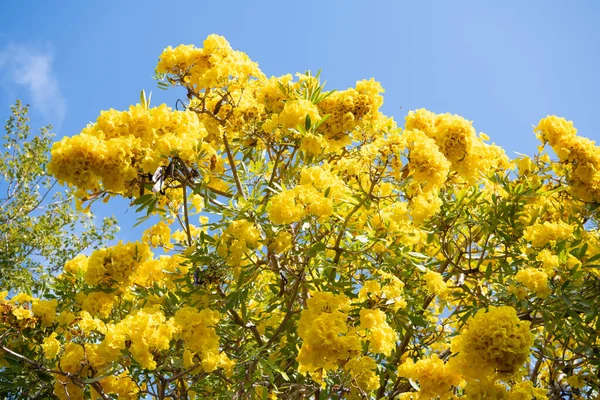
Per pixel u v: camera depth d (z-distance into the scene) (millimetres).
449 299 5414
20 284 11250
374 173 4297
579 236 4805
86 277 4879
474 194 5031
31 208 12969
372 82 5551
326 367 3549
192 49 5453
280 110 5668
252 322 5059
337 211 4562
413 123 4906
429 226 4984
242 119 5543
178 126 4496
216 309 4898
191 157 4320
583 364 4875
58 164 3914
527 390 3547
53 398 4746
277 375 4777
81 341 4199
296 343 4680
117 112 4301
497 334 3275
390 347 3857
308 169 4426
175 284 5316
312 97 5309
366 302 4363
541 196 5312
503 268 5051
